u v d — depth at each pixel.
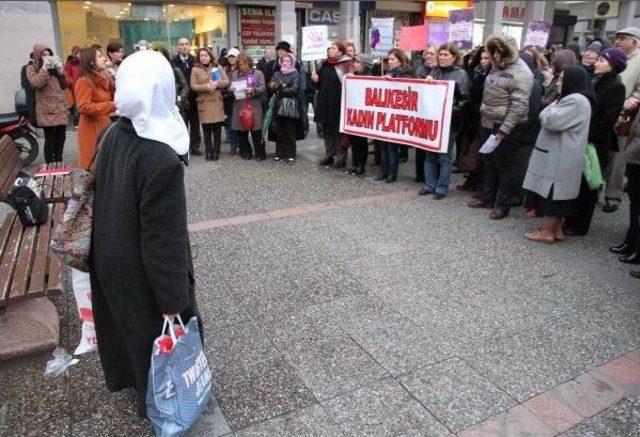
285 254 4.60
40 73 6.93
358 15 16.89
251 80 7.74
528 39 9.02
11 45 10.17
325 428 2.56
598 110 4.89
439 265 4.42
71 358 3.09
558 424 2.61
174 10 14.59
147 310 2.17
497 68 5.43
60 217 3.96
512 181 5.50
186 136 2.17
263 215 5.62
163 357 2.12
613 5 21.03
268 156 8.59
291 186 6.77
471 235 5.11
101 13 13.78
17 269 3.03
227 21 15.43
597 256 4.66
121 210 2.04
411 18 19.36
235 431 2.53
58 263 3.10
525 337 3.36
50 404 2.72
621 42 5.63
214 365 3.03
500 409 2.71
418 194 6.43
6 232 3.65
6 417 2.63
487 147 5.26
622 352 3.21
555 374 3.00
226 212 5.73
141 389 2.32
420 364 3.07
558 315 3.64
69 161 7.93
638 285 4.12
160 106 2.04
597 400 2.79
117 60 7.46
